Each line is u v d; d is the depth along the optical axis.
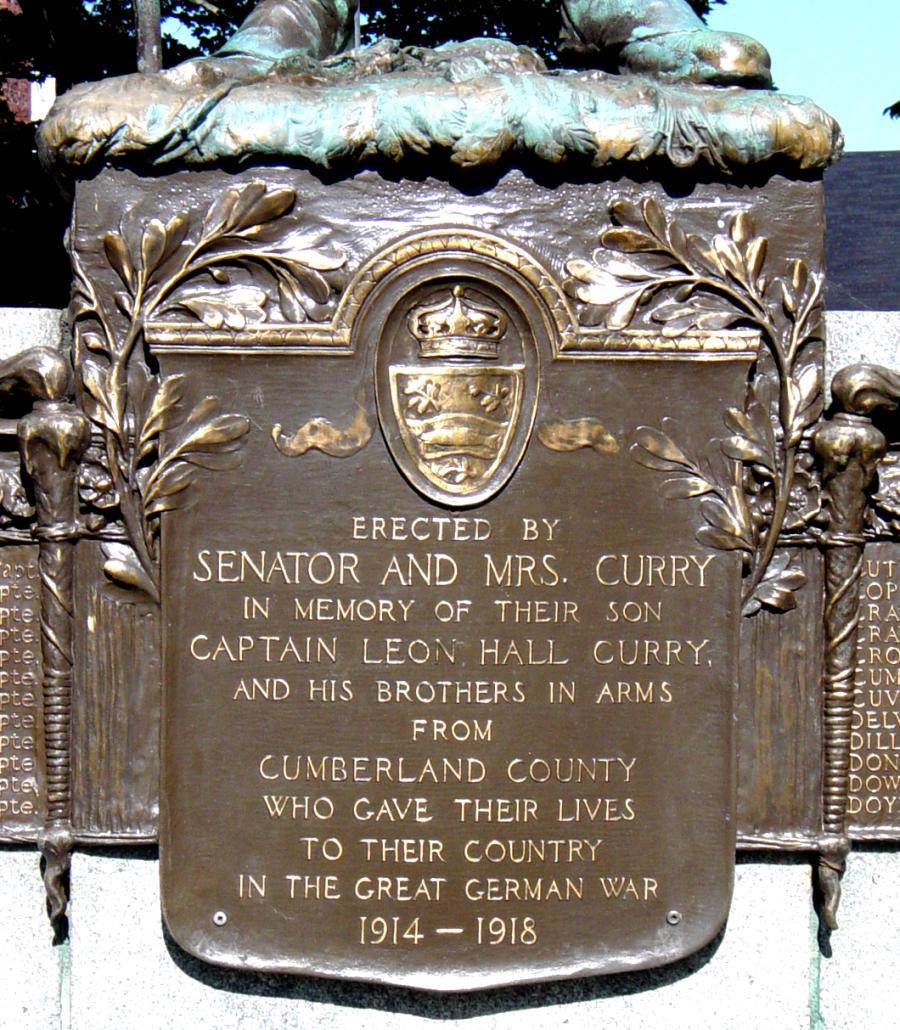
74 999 2.16
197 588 2.09
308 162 2.09
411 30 5.64
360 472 2.08
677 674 2.11
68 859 2.14
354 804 2.10
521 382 2.08
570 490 2.09
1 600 2.13
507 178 2.10
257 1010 2.16
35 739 2.14
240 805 2.10
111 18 5.45
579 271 2.09
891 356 2.18
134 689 2.12
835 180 6.91
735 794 2.12
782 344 2.12
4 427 2.12
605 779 2.11
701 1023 2.17
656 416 2.10
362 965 2.11
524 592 2.10
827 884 2.14
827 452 2.11
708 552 2.11
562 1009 2.16
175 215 2.09
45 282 5.39
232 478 2.08
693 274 2.11
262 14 2.22
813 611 2.14
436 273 2.07
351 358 2.08
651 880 2.12
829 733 2.14
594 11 2.25
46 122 2.10
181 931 2.10
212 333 2.07
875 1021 2.19
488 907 2.11
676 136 2.09
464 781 2.10
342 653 2.09
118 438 2.09
